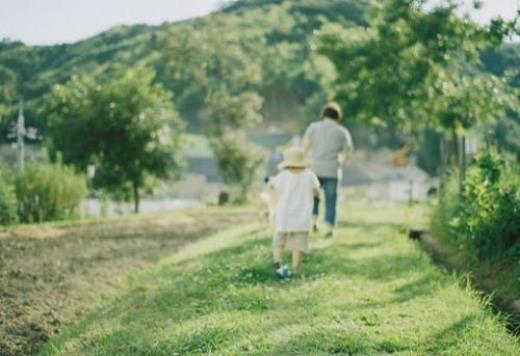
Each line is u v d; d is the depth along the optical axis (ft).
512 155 41.32
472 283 27.22
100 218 64.44
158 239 48.93
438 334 19.13
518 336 20.02
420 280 26.94
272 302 24.17
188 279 29.99
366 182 262.06
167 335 20.84
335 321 20.89
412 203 97.09
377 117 65.46
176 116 103.45
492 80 57.67
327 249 35.91
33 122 103.55
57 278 33.17
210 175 239.50
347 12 301.02
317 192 30.60
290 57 302.25
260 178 142.82
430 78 58.75
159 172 99.86
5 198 59.00
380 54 60.13
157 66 201.77
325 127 41.88
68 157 97.14
